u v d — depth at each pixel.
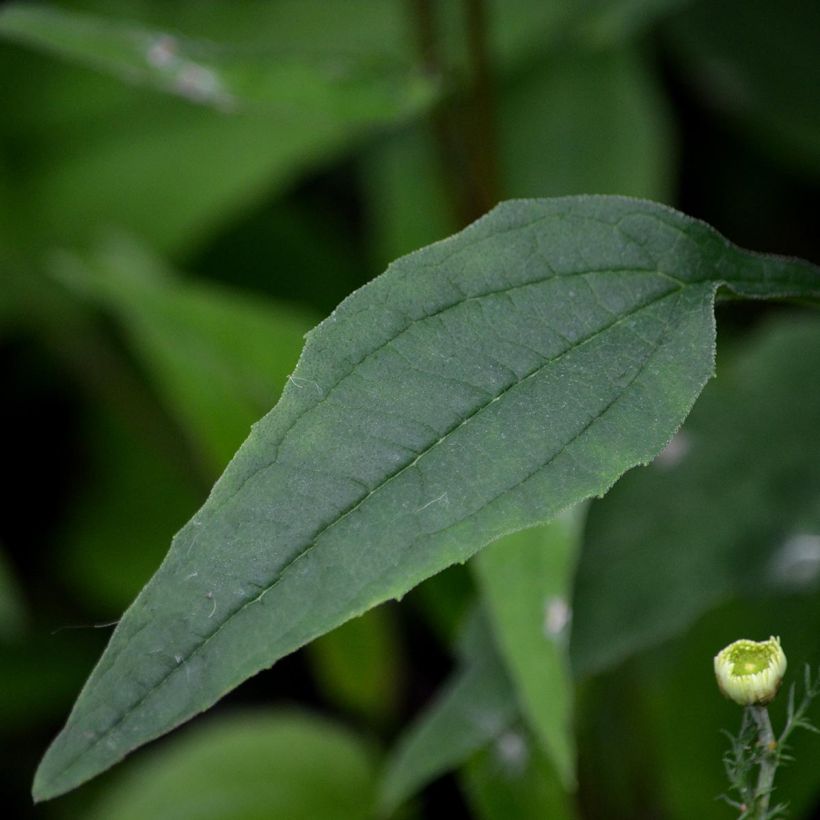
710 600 0.74
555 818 0.77
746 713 0.62
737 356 0.86
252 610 0.58
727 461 0.75
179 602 0.58
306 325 0.96
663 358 0.61
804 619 0.76
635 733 0.79
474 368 0.60
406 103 0.80
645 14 1.04
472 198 0.93
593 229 0.61
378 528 0.59
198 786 0.97
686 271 0.62
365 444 0.59
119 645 0.58
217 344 0.93
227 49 0.78
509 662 0.69
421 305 0.60
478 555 0.70
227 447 0.94
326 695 1.11
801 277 0.62
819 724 0.74
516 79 1.07
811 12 1.09
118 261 1.01
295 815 0.95
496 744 0.77
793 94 1.09
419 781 0.75
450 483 0.59
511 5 1.04
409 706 1.03
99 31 0.78
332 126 1.11
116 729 0.58
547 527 0.69
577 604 0.74
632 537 0.75
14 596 1.01
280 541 0.59
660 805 0.79
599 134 1.05
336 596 0.58
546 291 0.61
